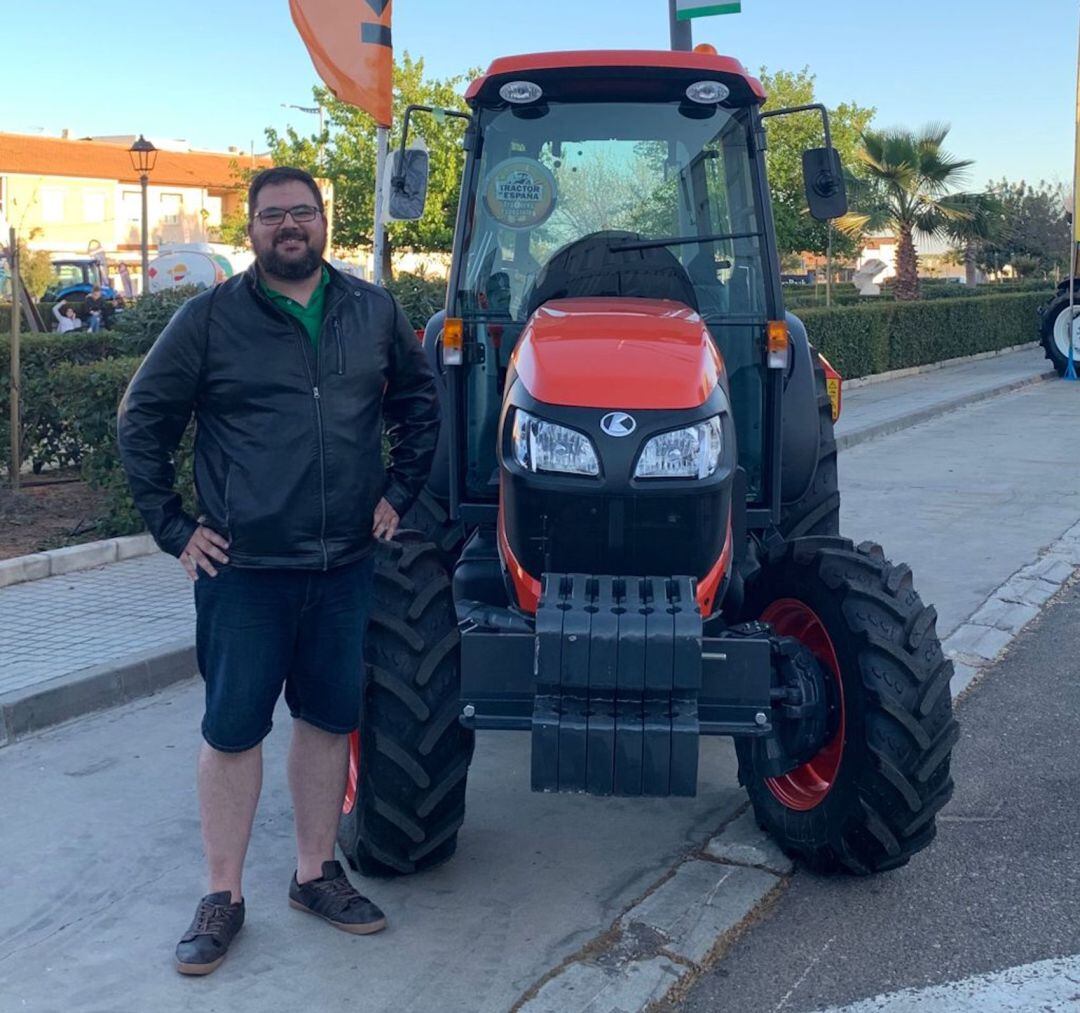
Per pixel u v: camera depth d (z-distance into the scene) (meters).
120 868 4.15
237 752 3.58
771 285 4.52
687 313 4.18
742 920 3.80
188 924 3.79
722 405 3.74
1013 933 3.75
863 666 3.82
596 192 4.64
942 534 9.22
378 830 3.88
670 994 3.42
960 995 3.41
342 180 23.61
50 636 6.23
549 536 3.65
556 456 3.62
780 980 3.51
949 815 4.59
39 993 3.42
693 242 4.54
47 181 55.91
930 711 3.79
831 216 4.88
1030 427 15.24
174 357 3.40
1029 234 49.47
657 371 3.68
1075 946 3.67
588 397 3.63
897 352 21.42
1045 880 4.09
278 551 3.45
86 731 5.39
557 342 3.84
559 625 3.46
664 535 3.61
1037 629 6.93
